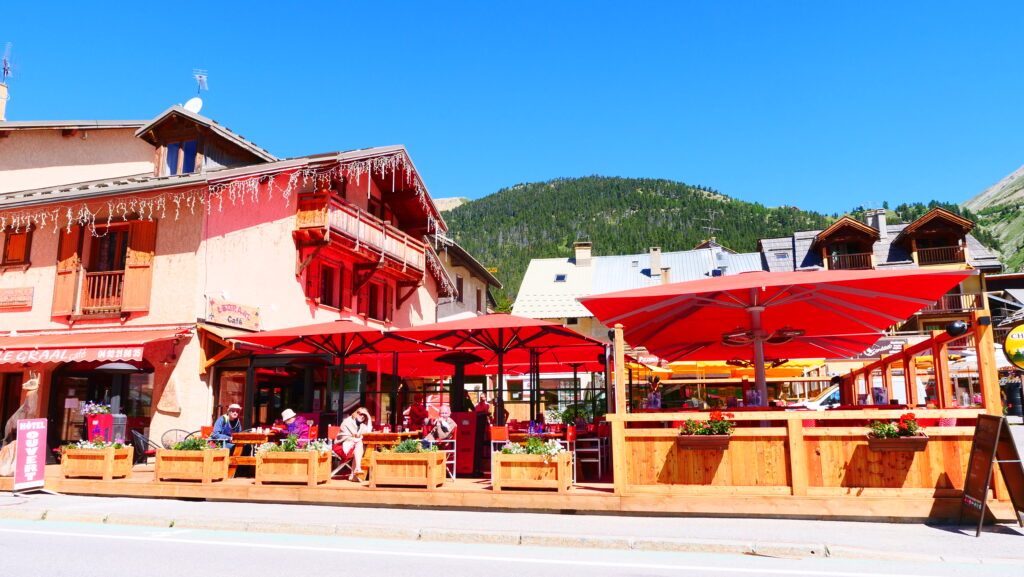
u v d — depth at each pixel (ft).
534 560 22.45
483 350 52.37
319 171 61.87
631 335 45.01
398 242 76.89
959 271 28.96
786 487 29.07
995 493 27.43
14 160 70.64
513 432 42.34
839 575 20.15
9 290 56.80
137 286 52.54
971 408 28.35
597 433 41.83
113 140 68.49
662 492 30.01
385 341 48.57
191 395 49.83
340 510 31.99
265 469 35.19
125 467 38.86
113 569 20.98
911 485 28.19
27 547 24.61
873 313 39.83
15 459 37.93
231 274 54.54
